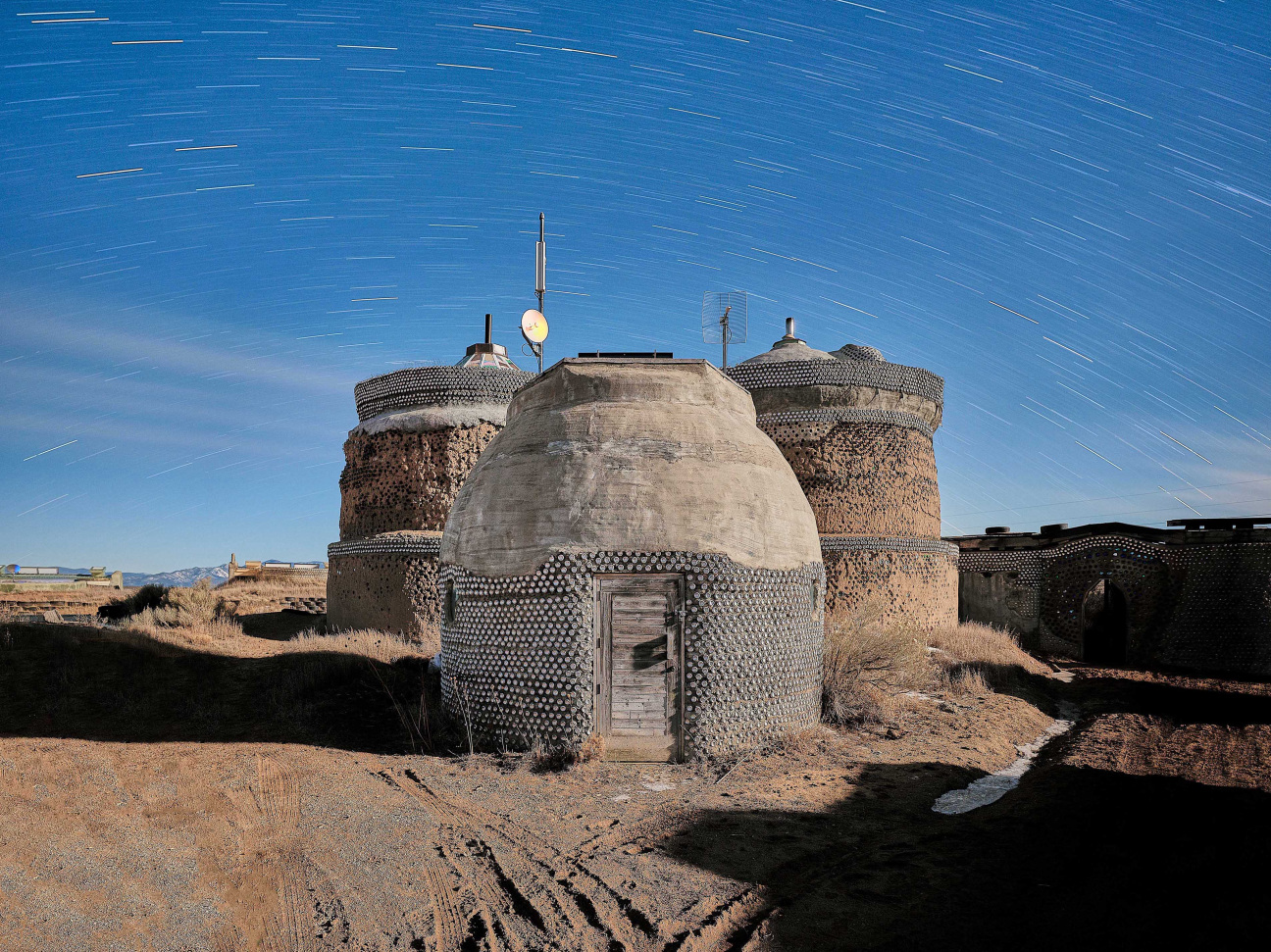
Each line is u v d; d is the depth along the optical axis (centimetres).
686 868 643
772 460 1112
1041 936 535
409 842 688
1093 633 2470
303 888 588
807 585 1088
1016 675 1694
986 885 620
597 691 949
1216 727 1348
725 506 998
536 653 966
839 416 1956
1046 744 1209
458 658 1070
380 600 1830
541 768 915
